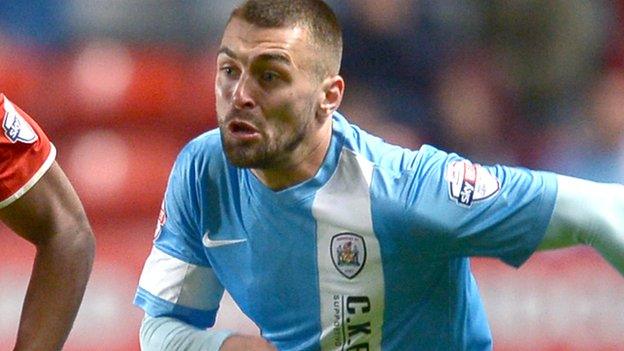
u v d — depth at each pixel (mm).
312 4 14430
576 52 32344
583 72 32406
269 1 14227
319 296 15188
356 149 14938
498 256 15156
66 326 14508
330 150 14859
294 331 15539
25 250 24797
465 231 14750
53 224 14586
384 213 14719
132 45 31922
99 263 24953
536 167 31406
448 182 14758
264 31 14078
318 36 14344
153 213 28422
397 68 30719
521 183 14883
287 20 14156
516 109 31969
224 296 23219
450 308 15547
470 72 31656
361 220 14766
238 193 15172
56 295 14477
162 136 30656
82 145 29859
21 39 31844
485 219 14750
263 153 14195
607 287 24594
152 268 15883
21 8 32062
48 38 31938
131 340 24359
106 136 30125
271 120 14148
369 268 14969
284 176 14727
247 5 14258
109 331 24359
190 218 15602
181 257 15734
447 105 31047
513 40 32062
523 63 32062
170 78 31328
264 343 14703
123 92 30797
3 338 24172
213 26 32031
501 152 31344
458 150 31000
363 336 15375
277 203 14883
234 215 15242
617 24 34031
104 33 31938
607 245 14938
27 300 14523
